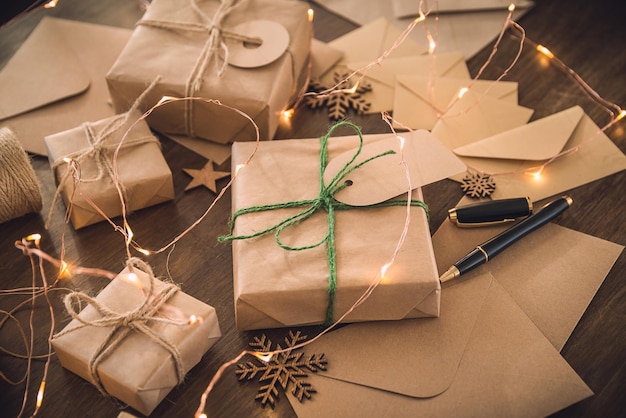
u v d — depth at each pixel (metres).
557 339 0.79
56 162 0.82
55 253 0.83
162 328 0.73
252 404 0.76
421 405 0.75
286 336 0.79
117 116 0.86
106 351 0.72
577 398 0.75
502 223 0.85
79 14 1.00
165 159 0.89
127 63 0.88
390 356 0.77
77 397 0.76
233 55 0.88
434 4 1.00
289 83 0.90
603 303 0.81
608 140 0.90
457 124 0.91
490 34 0.99
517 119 0.92
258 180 0.81
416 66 0.96
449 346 0.78
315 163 0.82
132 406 0.74
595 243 0.84
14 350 0.78
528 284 0.82
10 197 0.81
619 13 1.01
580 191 0.87
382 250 0.77
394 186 0.79
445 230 0.85
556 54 0.98
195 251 0.84
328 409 0.75
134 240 0.84
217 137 0.90
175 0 0.92
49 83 0.93
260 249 0.78
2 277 0.82
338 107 0.93
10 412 0.75
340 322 0.79
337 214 0.79
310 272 0.76
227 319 0.80
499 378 0.76
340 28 1.00
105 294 0.75
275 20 0.91
